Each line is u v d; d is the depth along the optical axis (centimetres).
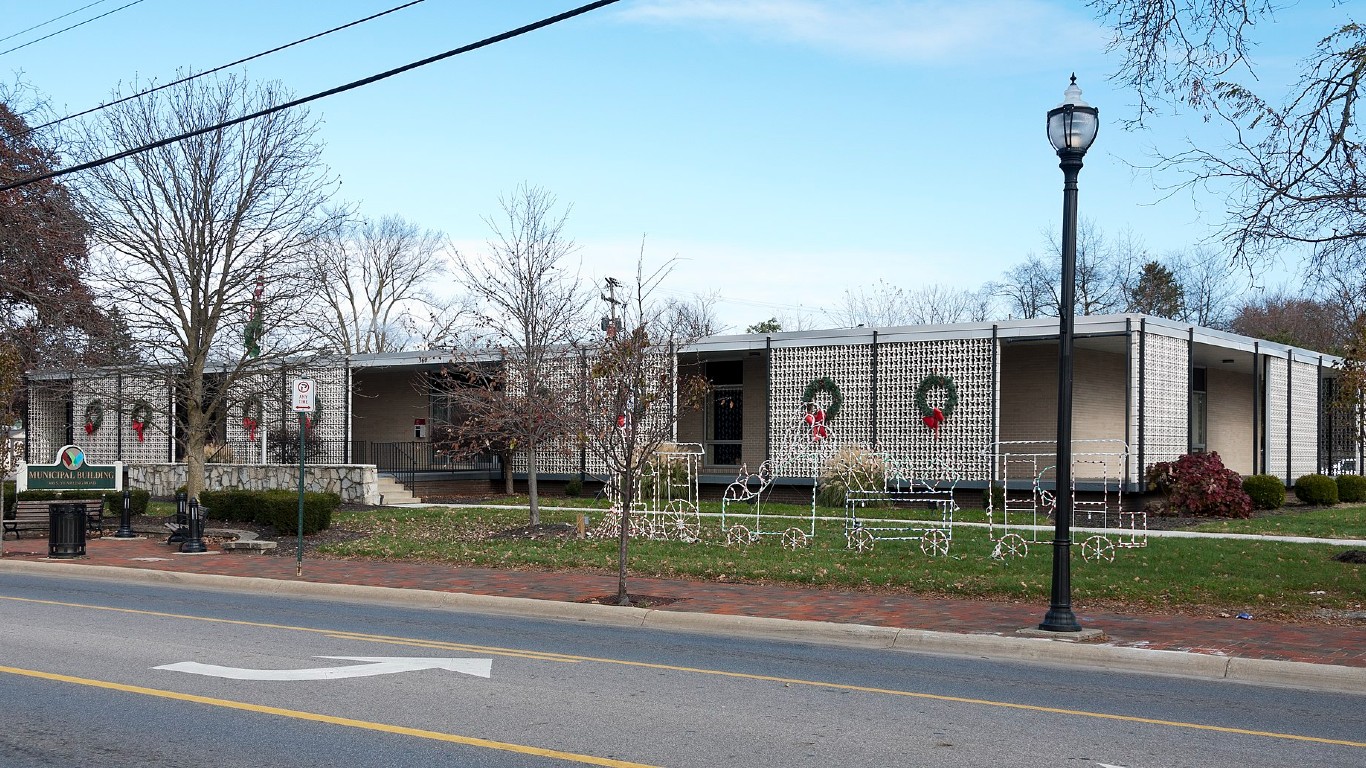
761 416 3061
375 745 702
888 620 1202
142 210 2380
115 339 2488
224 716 777
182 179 2427
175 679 904
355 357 3167
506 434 2169
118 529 2216
